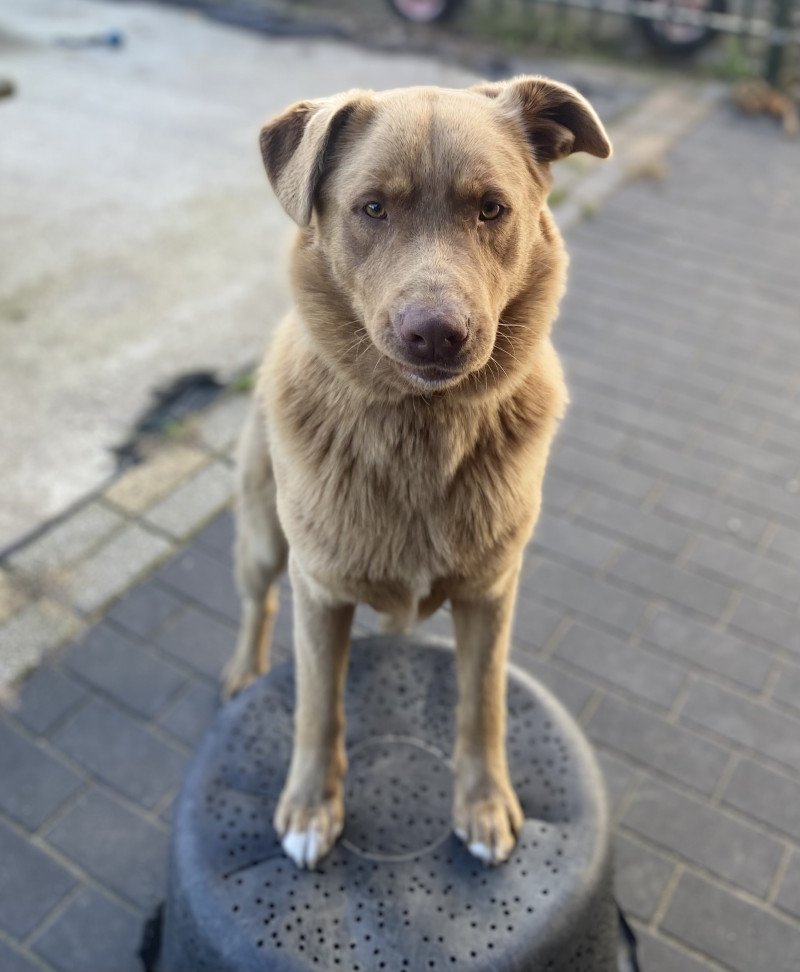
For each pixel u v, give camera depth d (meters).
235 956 0.71
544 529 1.34
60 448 1.42
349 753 0.85
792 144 2.44
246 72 2.71
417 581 0.74
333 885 0.75
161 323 1.70
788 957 0.91
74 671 1.13
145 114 2.43
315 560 0.74
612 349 1.69
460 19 3.12
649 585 1.26
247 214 2.03
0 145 2.24
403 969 0.70
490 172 0.64
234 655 1.16
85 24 2.97
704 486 1.42
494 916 0.73
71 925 0.92
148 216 2.01
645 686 1.14
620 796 1.03
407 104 0.66
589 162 2.28
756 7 2.98
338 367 0.69
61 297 1.75
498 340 0.70
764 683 1.15
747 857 0.98
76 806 1.00
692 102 2.65
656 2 2.89
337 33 3.01
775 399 1.59
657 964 0.90
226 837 0.79
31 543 1.26
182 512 1.32
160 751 1.06
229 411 1.49
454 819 0.79
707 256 1.98
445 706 0.89
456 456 0.70
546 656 1.17
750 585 1.27
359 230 0.65
